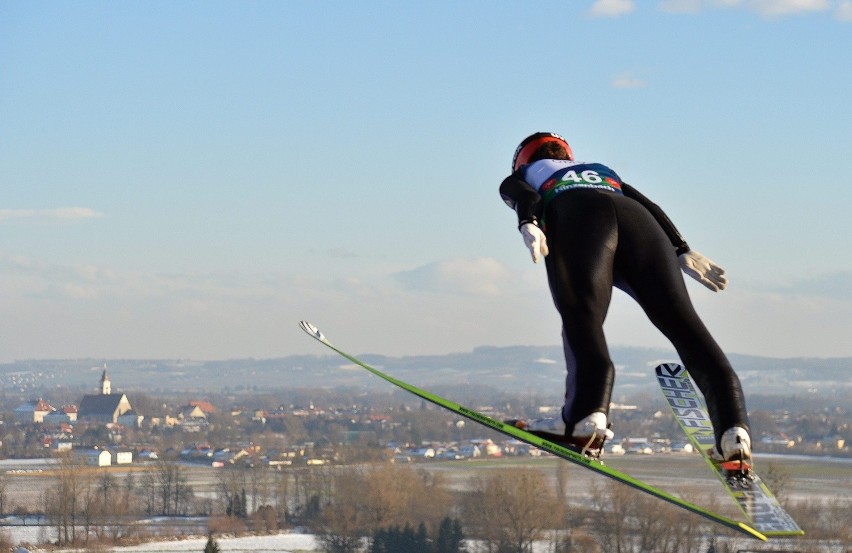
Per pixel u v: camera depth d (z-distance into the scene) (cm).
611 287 454
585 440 434
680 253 480
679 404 513
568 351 451
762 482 445
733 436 423
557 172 477
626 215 461
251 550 6419
